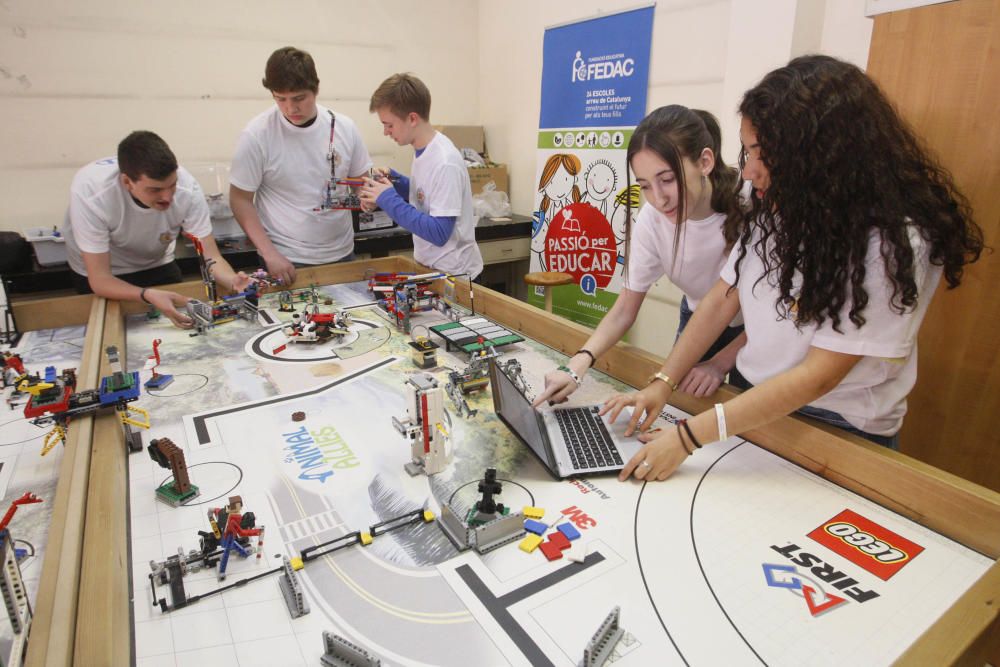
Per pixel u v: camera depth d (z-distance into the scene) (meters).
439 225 2.29
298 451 1.18
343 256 2.79
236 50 3.27
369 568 0.88
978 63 1.64
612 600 0.81
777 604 0.80
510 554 0.90
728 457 1.16
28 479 1.13
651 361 1.43
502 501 1.03
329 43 3.55
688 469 1.13
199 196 2.28
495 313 1.97
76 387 1.31
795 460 1.14
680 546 0.92
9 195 2.94
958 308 1.80
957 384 1.84
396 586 0.84
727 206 1.43
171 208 2.14
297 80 2.25
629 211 1.65
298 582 0.84
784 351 1.16
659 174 1.32
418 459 1.12
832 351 1.00
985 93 1.64
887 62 1.82
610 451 1.16
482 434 1.25
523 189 4.07
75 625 0.72
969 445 1.85
